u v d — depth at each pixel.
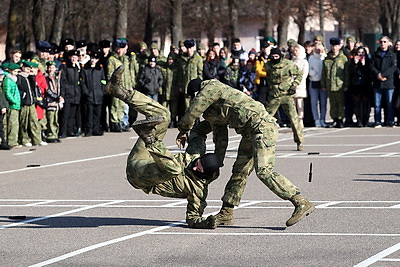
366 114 32.69
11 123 27.33
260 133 13.14
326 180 18.92
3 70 27.05
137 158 13.37
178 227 13.85
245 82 32.19
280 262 11.19
